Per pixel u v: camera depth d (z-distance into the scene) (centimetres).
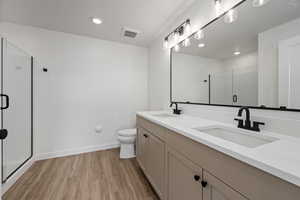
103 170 188
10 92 164
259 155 54
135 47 290
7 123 158
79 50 244
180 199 97
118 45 275
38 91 215
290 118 85
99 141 262
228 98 124
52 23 204
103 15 185
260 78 100
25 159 191
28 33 209
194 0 156
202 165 77
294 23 83
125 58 282
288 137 81
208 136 79
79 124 246
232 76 120
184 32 175
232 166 60
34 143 212
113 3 161
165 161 119
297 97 82
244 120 108
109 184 158
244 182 55
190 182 87
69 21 199
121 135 226
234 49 118
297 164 47
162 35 230
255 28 103
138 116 202
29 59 202
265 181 49
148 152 158
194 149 84
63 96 233
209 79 143
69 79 237
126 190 148
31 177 170
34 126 212
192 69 164
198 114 157
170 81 208
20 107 183
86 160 217
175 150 104
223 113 126
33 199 134
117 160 219
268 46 95
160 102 240
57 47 228
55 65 227
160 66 239
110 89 270
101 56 261
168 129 115
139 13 181
